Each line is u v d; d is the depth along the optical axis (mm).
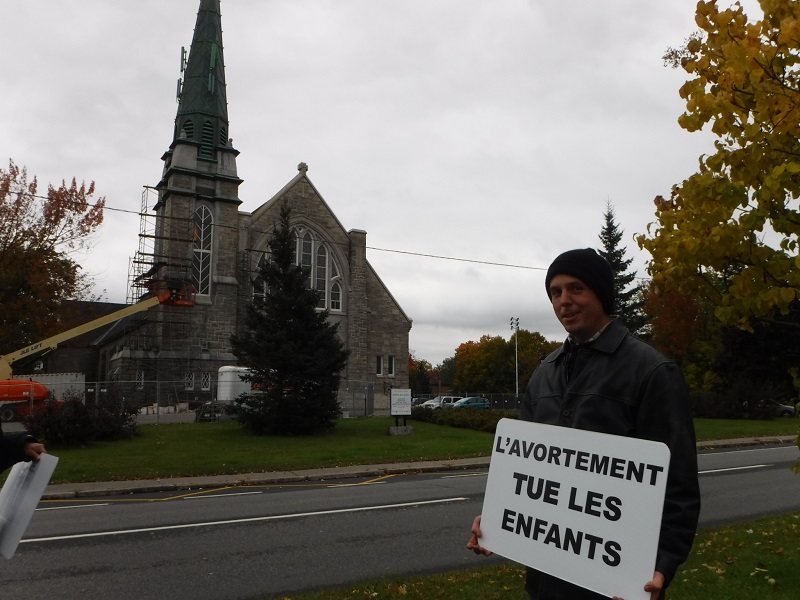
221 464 17734
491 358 93688
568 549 2604
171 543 8359
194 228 43406
